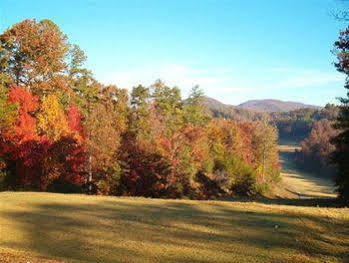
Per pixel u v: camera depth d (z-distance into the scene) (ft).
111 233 69.00
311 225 72.59
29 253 54.65
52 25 171.63
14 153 138.82
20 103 142.20
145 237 66.90
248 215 79.36
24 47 166.09
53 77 174.50
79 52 196.34
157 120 230.07
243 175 249.75
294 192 326.03
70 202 91.35
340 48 67.15
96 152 148.46
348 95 125.59
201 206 88.07
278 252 60.03
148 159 171.53
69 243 64.03
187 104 303.27
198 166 234.79
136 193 166.40
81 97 204.33
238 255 58.70
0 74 151.74
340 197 130.72
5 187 138.31
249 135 335.88
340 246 63.00
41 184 142.20
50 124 143.43
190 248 61.57
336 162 126.21
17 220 75.56
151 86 280.51
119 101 241.35
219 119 366.02
